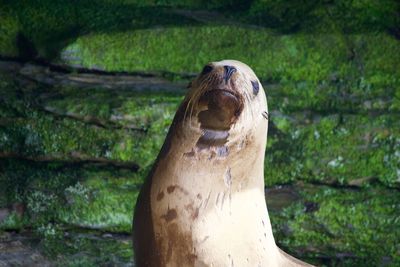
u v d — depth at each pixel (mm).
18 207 36281
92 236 36188
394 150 38219
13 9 40406
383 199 37562
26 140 37312
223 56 39844
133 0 42281
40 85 38531
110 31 39938
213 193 26797
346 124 38469
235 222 26953
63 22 40438
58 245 35750
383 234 37062
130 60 39375
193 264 26672
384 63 40250
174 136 27094
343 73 39938
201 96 26438
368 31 41125
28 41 39875
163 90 38656
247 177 27312
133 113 37281
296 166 37938
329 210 37188
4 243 35594
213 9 43062
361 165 38062
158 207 26812
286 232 36875
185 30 40156
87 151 37250
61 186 36656
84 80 38875
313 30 41125
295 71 39938
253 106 26922
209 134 26688
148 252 27031
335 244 37000
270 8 42625
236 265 26812
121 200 36562
